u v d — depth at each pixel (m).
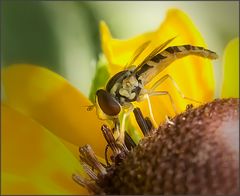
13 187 0.05
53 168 0.05
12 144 0.05
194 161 0.05
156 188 0.05
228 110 0.05
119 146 0.05
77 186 0.05
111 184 0.05
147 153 0.05
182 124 0.05
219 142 0.05
